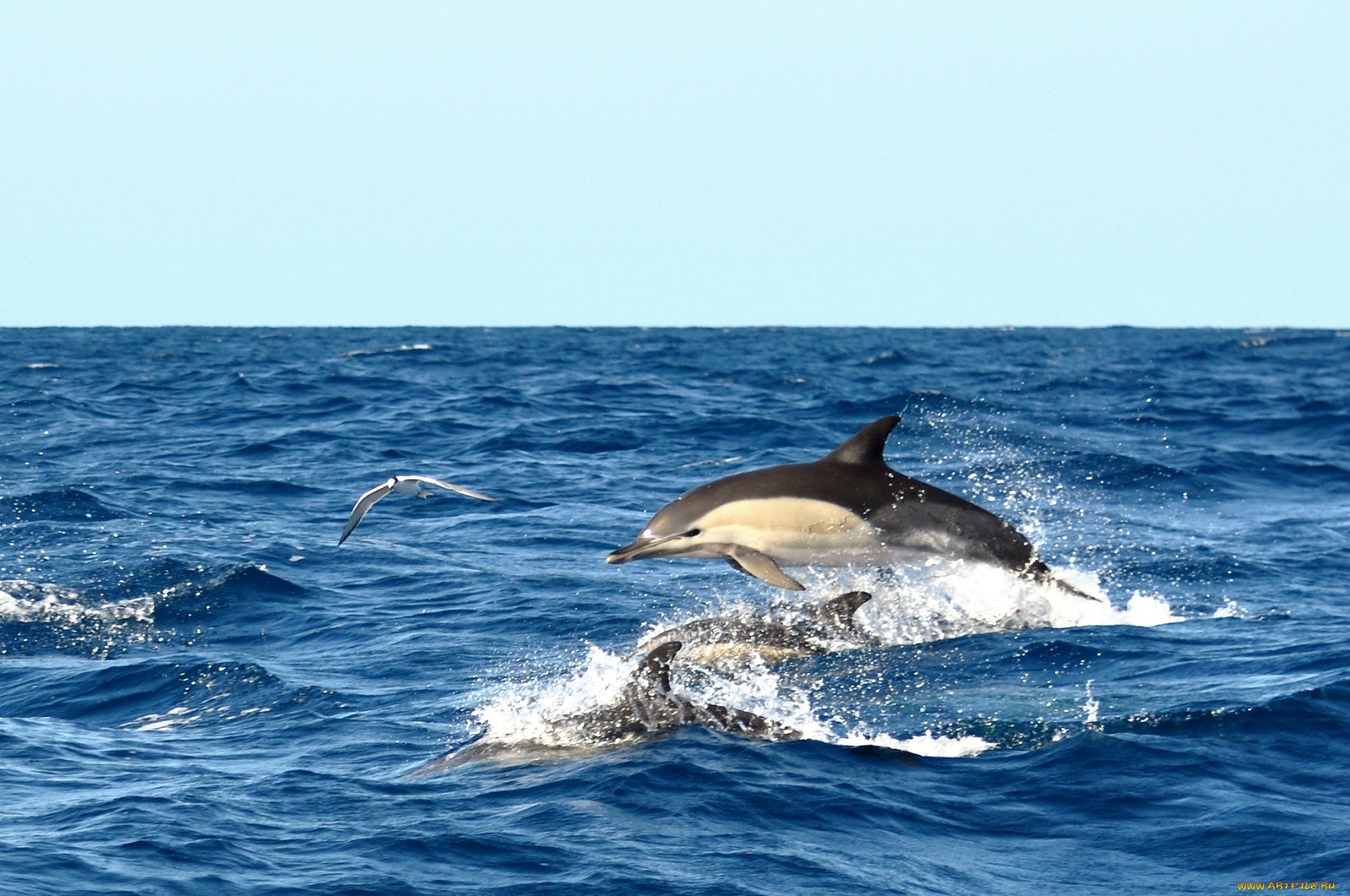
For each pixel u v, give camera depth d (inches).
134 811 1189.7
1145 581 2299.5
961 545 1868.8
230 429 4539.9
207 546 2586.1
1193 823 1131.9
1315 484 3444.9
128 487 3294.8
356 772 1338.6
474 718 1555.1
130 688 1726.1
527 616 2094.0
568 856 1072.8
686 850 1084.5
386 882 1029.8
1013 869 1056.2
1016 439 4195.4
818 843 1101.1
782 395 5757.9
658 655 1449.3
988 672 1659.7
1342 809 1148.5
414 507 3147.1
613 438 4301.2
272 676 1738.4
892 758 1314.0
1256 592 2199.8
